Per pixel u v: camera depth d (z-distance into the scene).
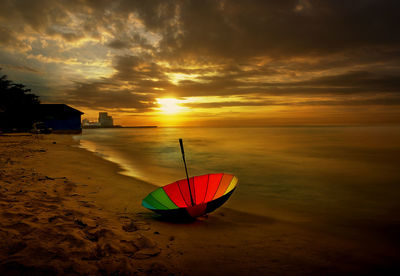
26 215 3.79
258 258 3.34
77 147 21.92
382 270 3.27
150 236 3.77
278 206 6.81
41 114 48.09
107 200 5.79
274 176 11.89
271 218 5.62
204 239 3.90
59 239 3.05
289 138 53.09
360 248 4.04
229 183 4.82
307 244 4.04
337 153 23.50
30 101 45.75
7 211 3.87
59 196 5.51
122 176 9.59
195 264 3.01
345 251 3.86
